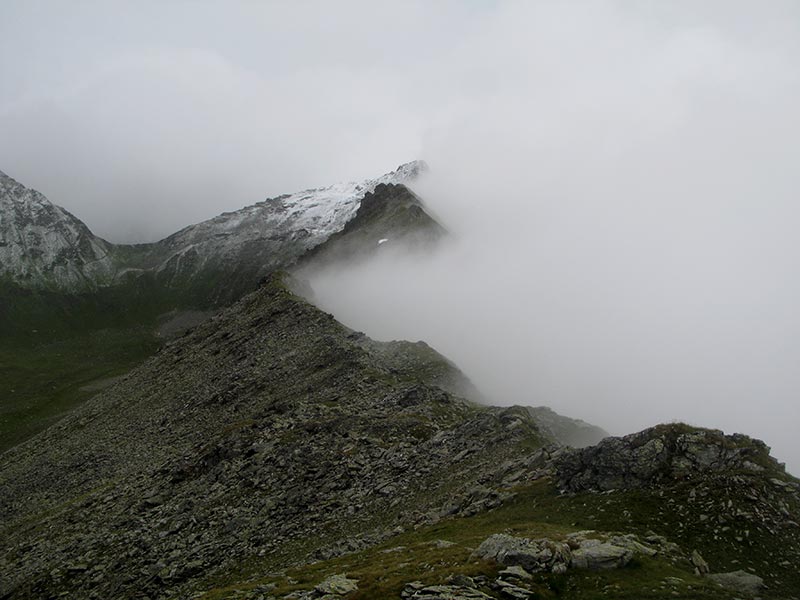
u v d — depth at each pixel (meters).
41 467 137.25
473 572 41.19
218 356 170.25
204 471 89.56
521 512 55.62
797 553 44.62
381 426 91.75
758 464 53.47
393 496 70.62
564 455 63.88
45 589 70.12
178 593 60.44
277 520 70.81
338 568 50.72
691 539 46.94
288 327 168.25
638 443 57.12
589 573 41.28
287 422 97.06
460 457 76.12
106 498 95.31
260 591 47.41
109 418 160.88
